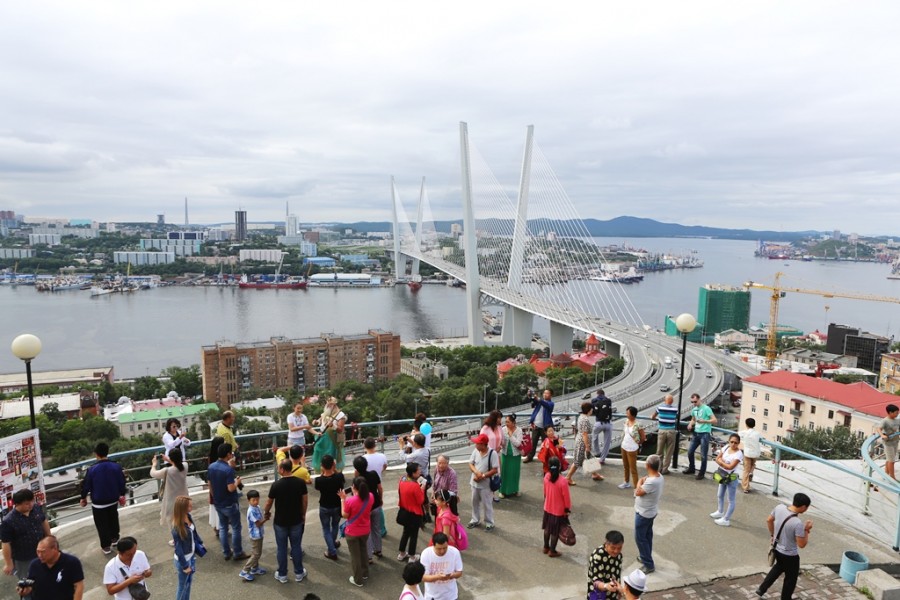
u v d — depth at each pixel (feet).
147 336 602.85
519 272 436.76
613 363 334.44
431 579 32.01
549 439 52.29
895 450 51.60
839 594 35.55
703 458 55.31
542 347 487.20
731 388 323.78
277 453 50.62
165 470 42.80
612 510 48.78
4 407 338.13
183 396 417.90
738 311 639.35
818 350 508.12
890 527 46.50
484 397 302.25
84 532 45.55
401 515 40.22
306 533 45.57
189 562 34.55
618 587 30.81
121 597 31.40
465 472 58.18
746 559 40.93
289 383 430.61
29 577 29.96
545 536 41.57
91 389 385.09
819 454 159.12
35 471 40.96
